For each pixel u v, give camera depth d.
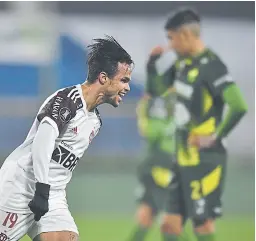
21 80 34.97
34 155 14.47
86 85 15.18
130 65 15.27
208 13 40.06
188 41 23.42
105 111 35.75
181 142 23.34
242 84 39.84
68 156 15.28
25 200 15.24
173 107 24.62
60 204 15.56
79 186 34.19
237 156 39.06
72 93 14.98
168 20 23.88
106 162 35.66
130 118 35.59
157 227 25.50
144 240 25.56
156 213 25.50
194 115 23.27
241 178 37.31
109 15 40.59
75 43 33.59
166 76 24.52
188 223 23.92
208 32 40.09
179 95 23.59
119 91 15.25
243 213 31.94
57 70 33.44
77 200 32.81
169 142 25.12
